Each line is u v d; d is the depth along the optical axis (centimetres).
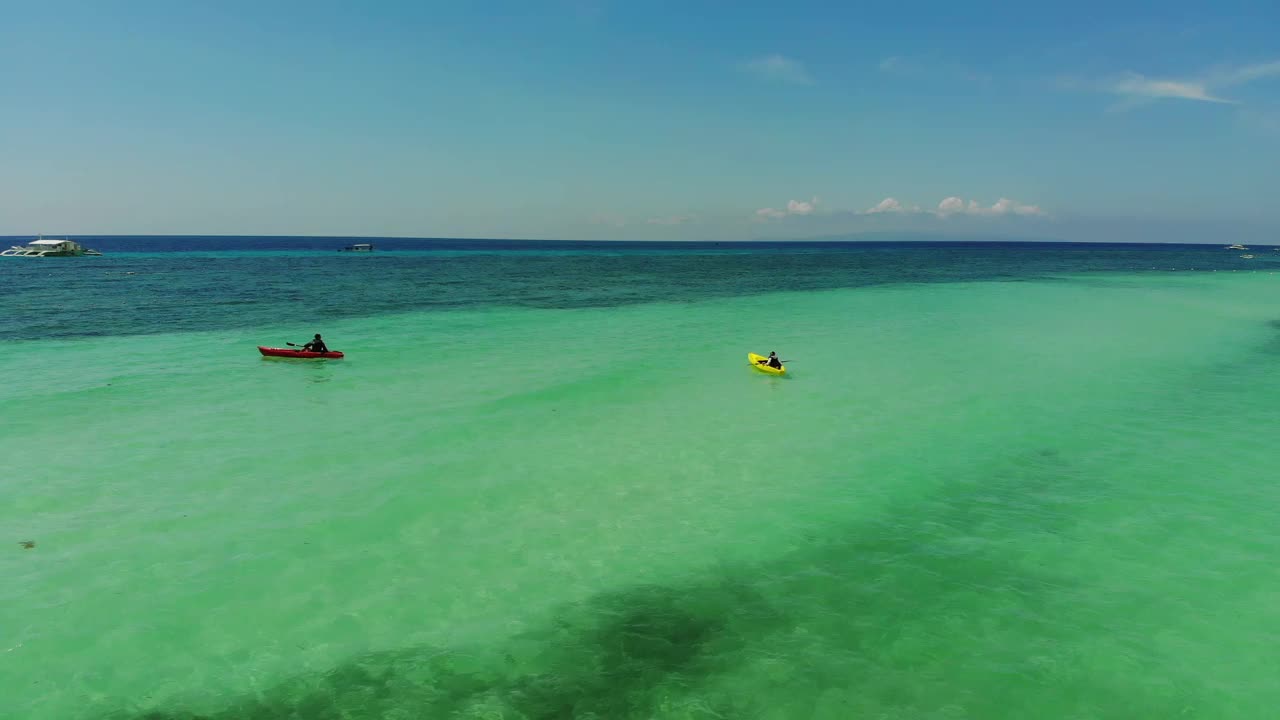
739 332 3325
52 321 3388
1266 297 5125
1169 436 1647
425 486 1352
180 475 1395
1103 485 1351
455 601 958
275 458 1496
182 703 761
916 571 1030
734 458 1515
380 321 3591
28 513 1210
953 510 1241
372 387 2133
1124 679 790
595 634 887
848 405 1952
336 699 768
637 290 5700
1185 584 984
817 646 858
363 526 1179
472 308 4225
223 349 2727
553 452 1550
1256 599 944
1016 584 991
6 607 923
